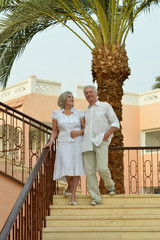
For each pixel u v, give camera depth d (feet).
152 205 19.70
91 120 19.84
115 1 31.07
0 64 35.27
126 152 65.36
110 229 18.25
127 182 64.44
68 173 19.52
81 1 33.06
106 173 19.69
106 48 31.01
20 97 59.11
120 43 31.32
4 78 36.06
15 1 31.45
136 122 67.05
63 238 18.30
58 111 20.49
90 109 20.07
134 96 67.92
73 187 20.02
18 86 59.93
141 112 67.51
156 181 63.77
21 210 15.69
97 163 19.67
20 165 29.60
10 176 27.09
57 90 60.29
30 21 32.55
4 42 34.09
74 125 20.01
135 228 18.16
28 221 16.70
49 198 20.20
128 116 66.39
